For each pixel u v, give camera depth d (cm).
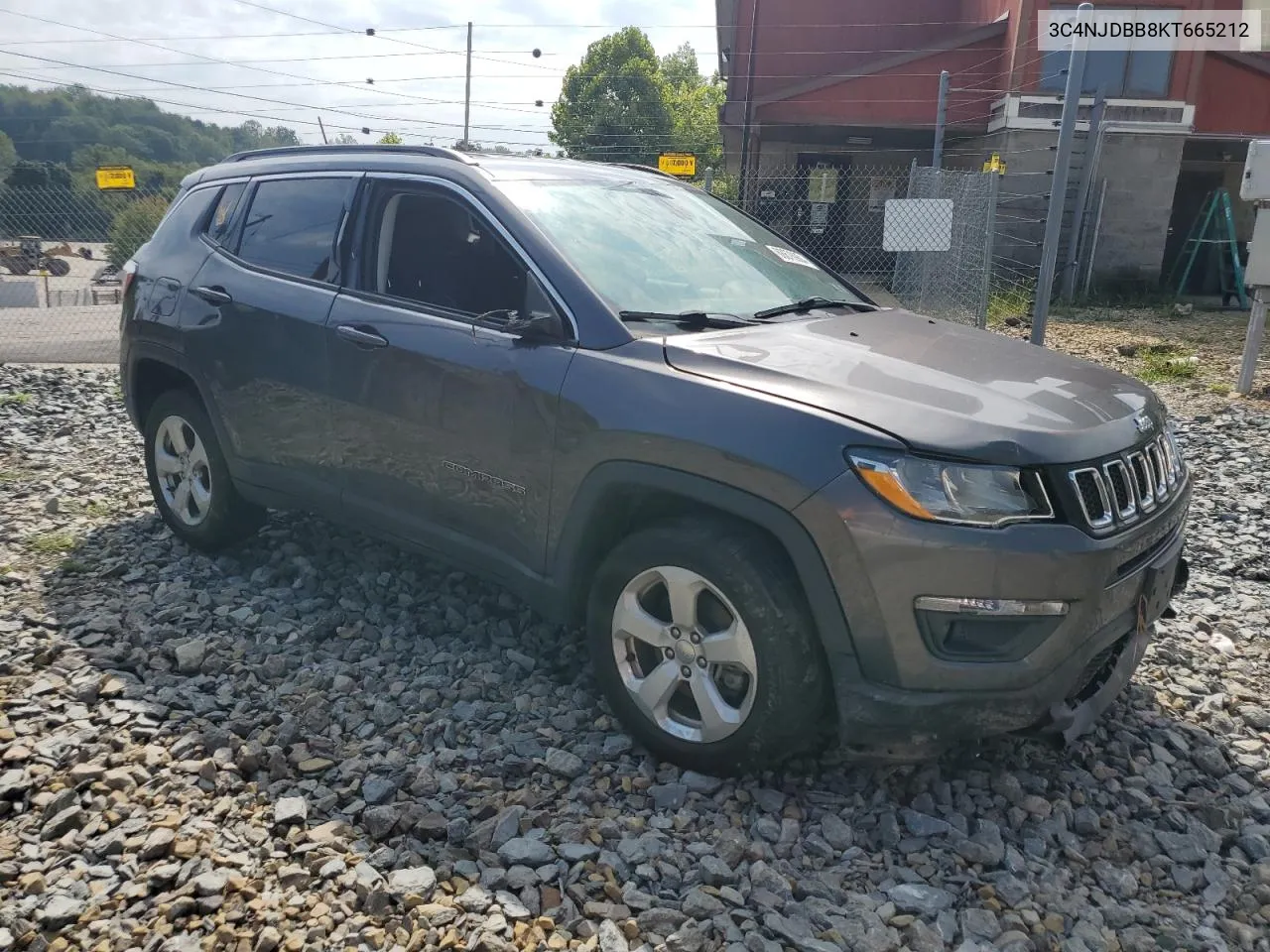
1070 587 262
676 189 438
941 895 256
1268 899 262
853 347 322
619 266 349
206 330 428
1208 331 1378
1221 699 363
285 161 439
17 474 603
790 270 414
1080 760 323
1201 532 543
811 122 1920
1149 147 1805
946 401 282
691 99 5491
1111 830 289
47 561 460
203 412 445
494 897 251
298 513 511
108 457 648
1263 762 327
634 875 262
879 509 259
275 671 358
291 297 400
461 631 399
